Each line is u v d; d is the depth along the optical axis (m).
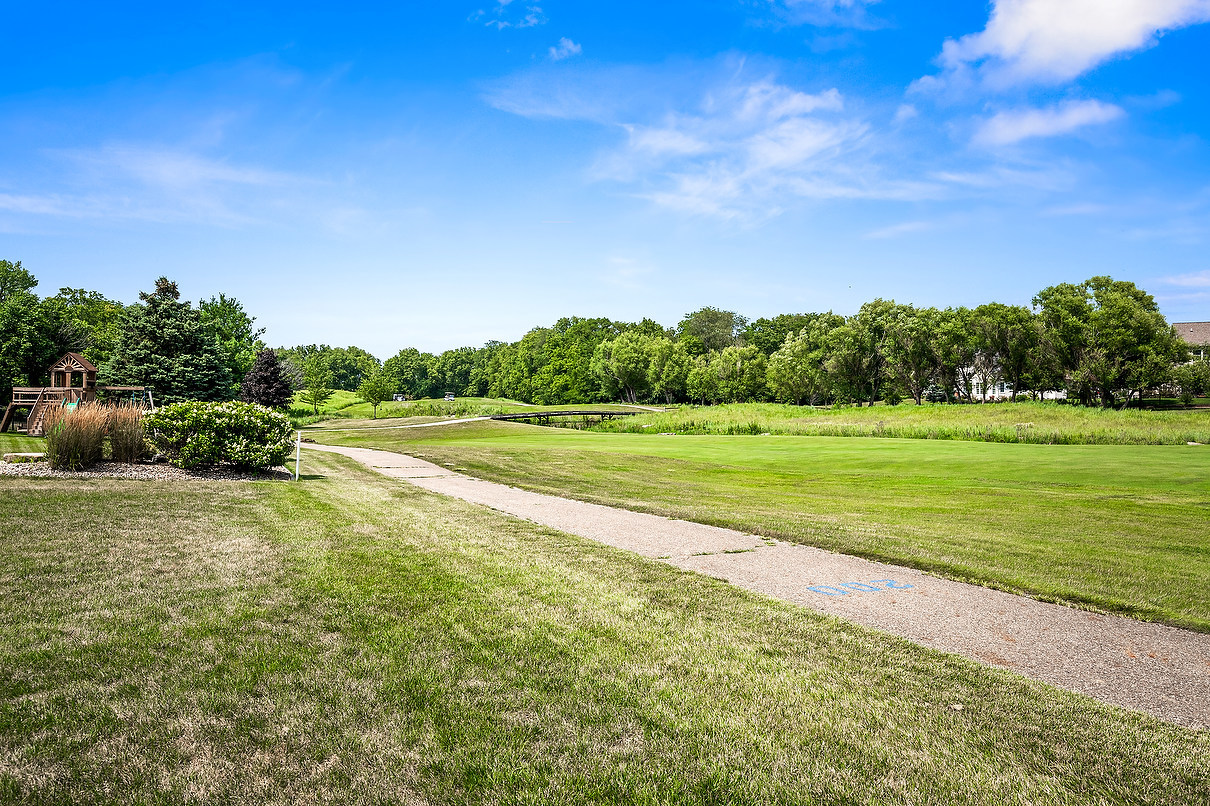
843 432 42.84
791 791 3.05
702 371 97.75
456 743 3.40
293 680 4.07
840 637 5.04
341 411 93.12
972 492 15.98
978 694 4.09
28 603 5.28
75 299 65.75
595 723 3.65
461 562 7.07
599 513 11.07
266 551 7.28
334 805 2.87
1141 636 5.28
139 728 3.46
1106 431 33.94
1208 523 10.93
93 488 10.96
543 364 124.88
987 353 73.25
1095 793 3.08
